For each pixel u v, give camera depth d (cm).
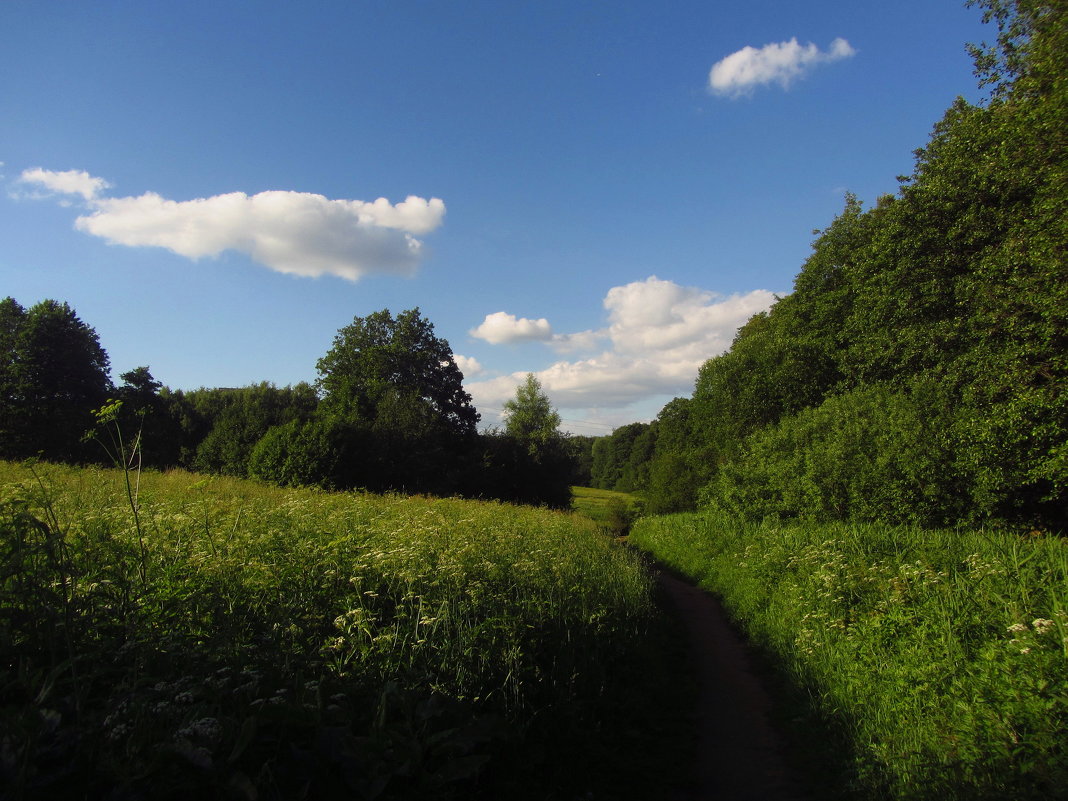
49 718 291
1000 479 1371
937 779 432
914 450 1498
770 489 2017
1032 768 399
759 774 555
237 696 353
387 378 4516
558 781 481
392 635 505
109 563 491
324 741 346
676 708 711
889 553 986
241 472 3331
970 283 1720
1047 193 1458
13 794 250
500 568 794
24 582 359
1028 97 1488
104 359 3822
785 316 3102
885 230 2058
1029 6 1470
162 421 4178
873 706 589
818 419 1922
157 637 391
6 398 3362
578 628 735
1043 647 502
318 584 585
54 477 1089
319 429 2959
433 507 1476
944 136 2191
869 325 2166
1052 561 716
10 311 3516
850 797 486
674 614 1194
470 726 431
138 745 287
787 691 743
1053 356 1413
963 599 670
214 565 530
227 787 285
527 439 5162
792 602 940
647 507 4178
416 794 360
